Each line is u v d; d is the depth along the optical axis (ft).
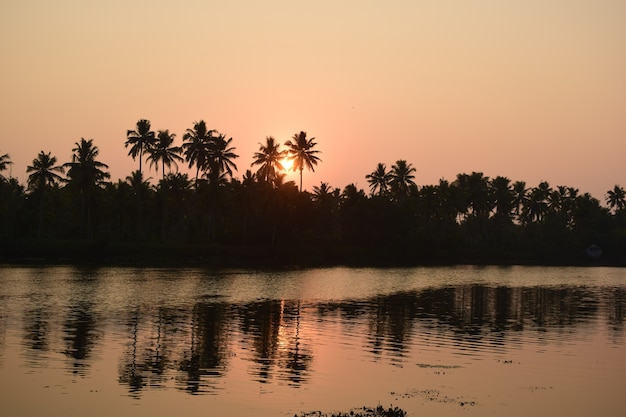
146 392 92.89
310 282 288.71
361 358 119.14
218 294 225.35
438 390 97.40
